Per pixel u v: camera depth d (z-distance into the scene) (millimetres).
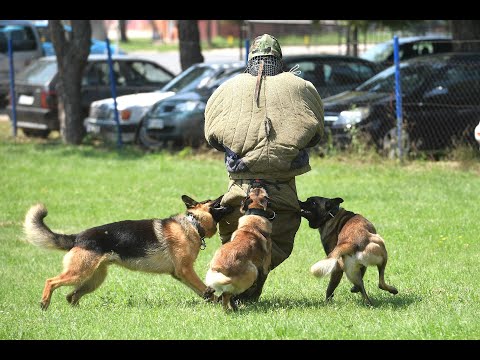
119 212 11477
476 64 14547
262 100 6613
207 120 6848
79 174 14711
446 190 12094
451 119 14414
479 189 12109
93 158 16391
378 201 11594
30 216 6758
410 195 11875
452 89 14469
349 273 6418
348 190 12375
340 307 6496
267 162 6516
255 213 6430
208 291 6453
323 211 6695
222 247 6156
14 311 6684
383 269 6527
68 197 12719
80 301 7191
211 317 6215
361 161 14555
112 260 6754
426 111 14398
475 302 6449
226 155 6738
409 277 7605
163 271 6844
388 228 9867
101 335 5797
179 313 6434
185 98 16547
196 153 16438
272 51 6801
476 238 9156
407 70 14828
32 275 8344
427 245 8969
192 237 6820
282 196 6637
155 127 16500
